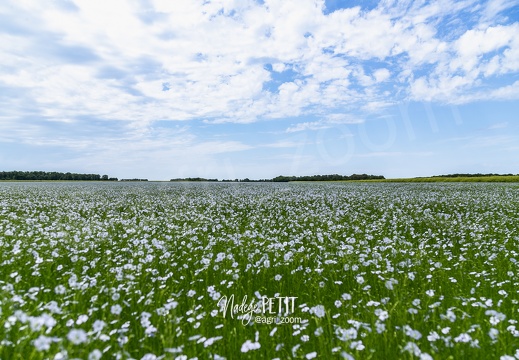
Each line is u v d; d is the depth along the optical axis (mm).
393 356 3590
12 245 8227
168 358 3230
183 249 8781
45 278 5988
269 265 6836
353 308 4934
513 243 9328
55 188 36438
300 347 3941
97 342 3641
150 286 5621
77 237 9047
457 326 4148
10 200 20922
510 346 3627
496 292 5582
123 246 9016
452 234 10641
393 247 8539
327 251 8250
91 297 4965
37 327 3199
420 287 5848
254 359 3742
